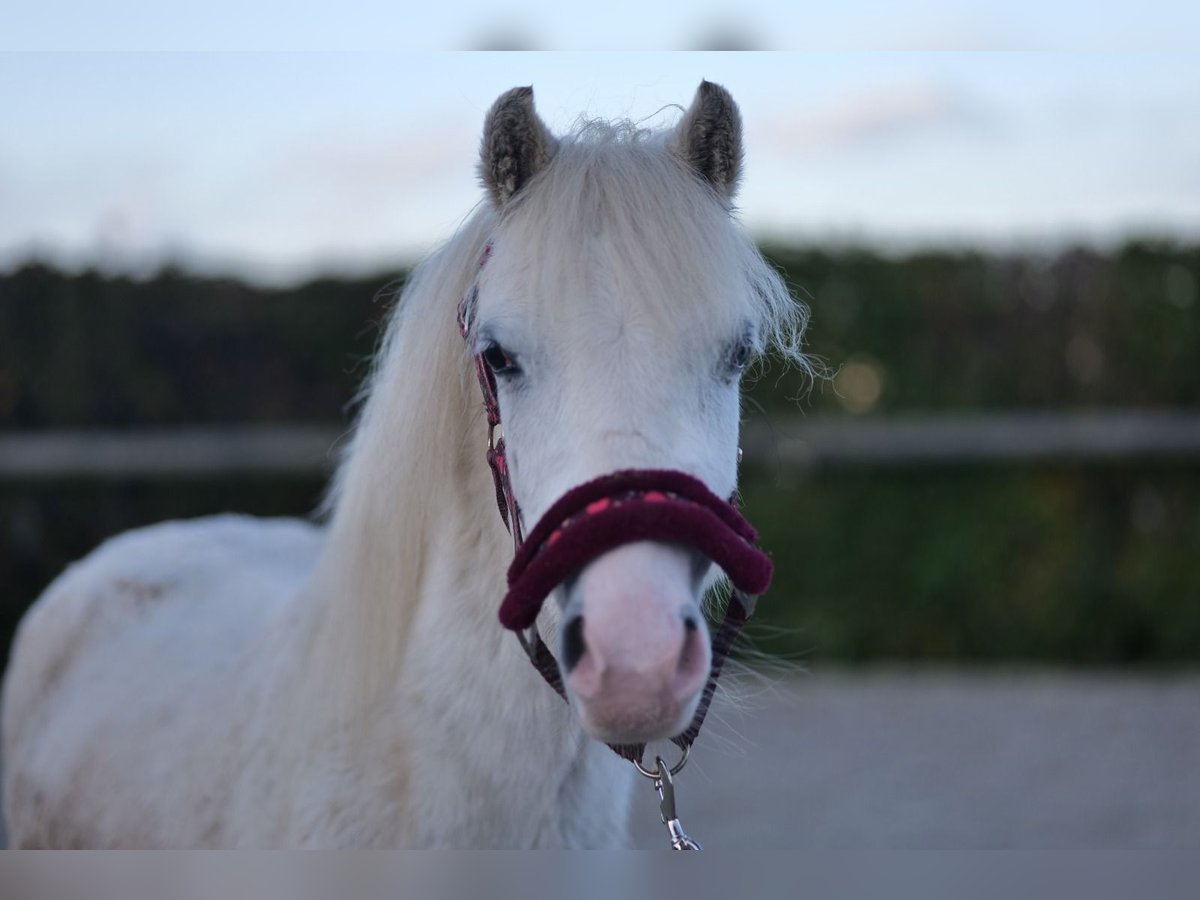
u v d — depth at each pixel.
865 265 5.70
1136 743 4.23
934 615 5.54
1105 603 5.54
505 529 1.42
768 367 1.75
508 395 1.30
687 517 1.17
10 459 4.97
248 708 1.68
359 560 1.51
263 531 2.56
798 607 5.51
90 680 2.15
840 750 4.20
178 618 2.14
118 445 5.11
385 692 1.48
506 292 1.29
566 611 1.18
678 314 1.24
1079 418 5.71
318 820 1.48
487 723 1.42
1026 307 5.77
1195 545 5.57
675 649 1.11
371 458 1.52
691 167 1.37
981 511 5.53
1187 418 5.68
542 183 1.32
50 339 5.23
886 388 5.72
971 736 4.33
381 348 1.59
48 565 5.08
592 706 1.13
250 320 5.43
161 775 1.79
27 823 2.18
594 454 1.20
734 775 3.91
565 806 1.47
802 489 5.52
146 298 5.32
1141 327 5.77
